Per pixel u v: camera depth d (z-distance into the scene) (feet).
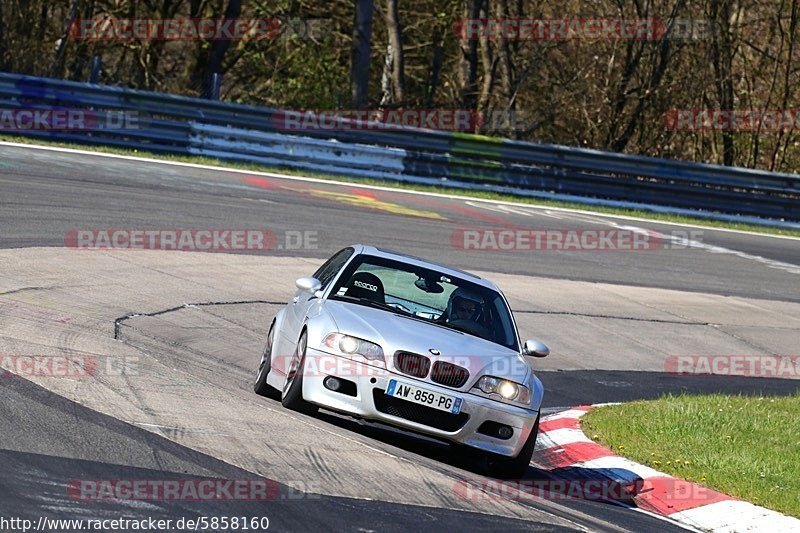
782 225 297.12
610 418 116.16
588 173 285.02
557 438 107.55
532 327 165.48
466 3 380.78
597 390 139.54
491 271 195.00
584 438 106.42
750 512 85.51
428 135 273.33
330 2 386.73
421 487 73.56
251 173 249.75
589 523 73.92
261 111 261.65
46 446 65.46
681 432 111.55
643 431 111.24
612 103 374.43
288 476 69.21
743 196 295.07
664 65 374.63
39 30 313.12
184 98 254.68
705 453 103.30
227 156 258.78
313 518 61.00
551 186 282.97
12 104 236.84
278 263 172.76
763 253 260.42
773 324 197.26
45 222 165.07
